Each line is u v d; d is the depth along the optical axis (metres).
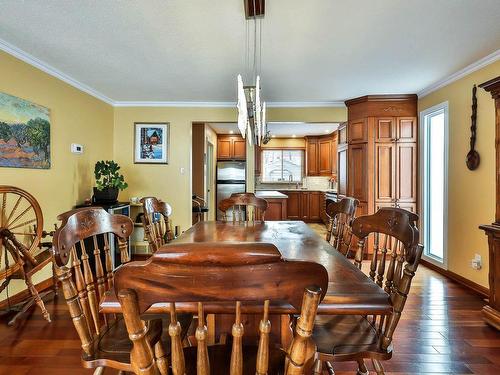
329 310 1.02
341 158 4.85
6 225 2.31
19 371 1.75
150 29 2.36
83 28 2.35
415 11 2.10
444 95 3.55
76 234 1.18
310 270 0.65
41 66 3.02
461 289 3.06
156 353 0.89
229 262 0.62
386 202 4.11
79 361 1.84
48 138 3.14
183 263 0.62
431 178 3.95
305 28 2.32
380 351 1.16
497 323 2.21
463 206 3.22
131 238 4.55
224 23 2.26
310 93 4.02
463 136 3.23
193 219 5.36
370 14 2.13
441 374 1.74
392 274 1.37
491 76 2.86
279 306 0.98
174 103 4.56
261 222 2.81
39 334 2.15
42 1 2.00
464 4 2.01
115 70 3.23
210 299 0.63
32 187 2.92
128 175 4.61
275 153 8.66
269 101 4.42
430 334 2.18
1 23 2.27
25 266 2.42
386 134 4.12
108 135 4.44
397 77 3.41
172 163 4.61
